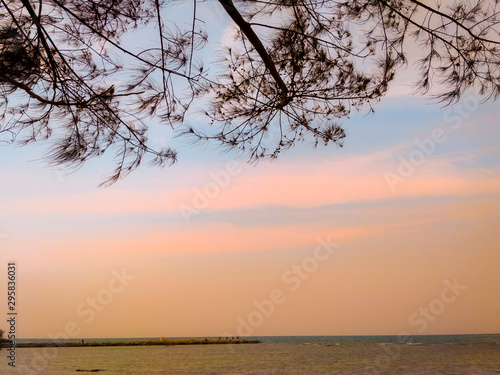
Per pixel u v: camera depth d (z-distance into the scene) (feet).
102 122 13.07
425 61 12.66
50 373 65.82
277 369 69.92
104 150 13.28
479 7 11.66
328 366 74.38
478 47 12.02
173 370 70.49
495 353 102.32
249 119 13.99
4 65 10.89
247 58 13.32
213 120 13.82
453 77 12.50
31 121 12.79
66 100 12.45
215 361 90.74
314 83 13.35
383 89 13.26
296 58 12.94
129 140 13.33
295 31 12.57
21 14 11.02
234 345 200.54
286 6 12.44
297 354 114.21
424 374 58.13
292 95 13.58
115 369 72.95
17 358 95.50
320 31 12.88
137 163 13.57
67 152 12.64
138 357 108.27
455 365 71.31
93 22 11.89
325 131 14.15
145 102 12.77
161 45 12.12
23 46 11.03
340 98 13.62
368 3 12.21
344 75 13.23
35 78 11.73
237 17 11.64
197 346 189.98
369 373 61.16
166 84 12.71
